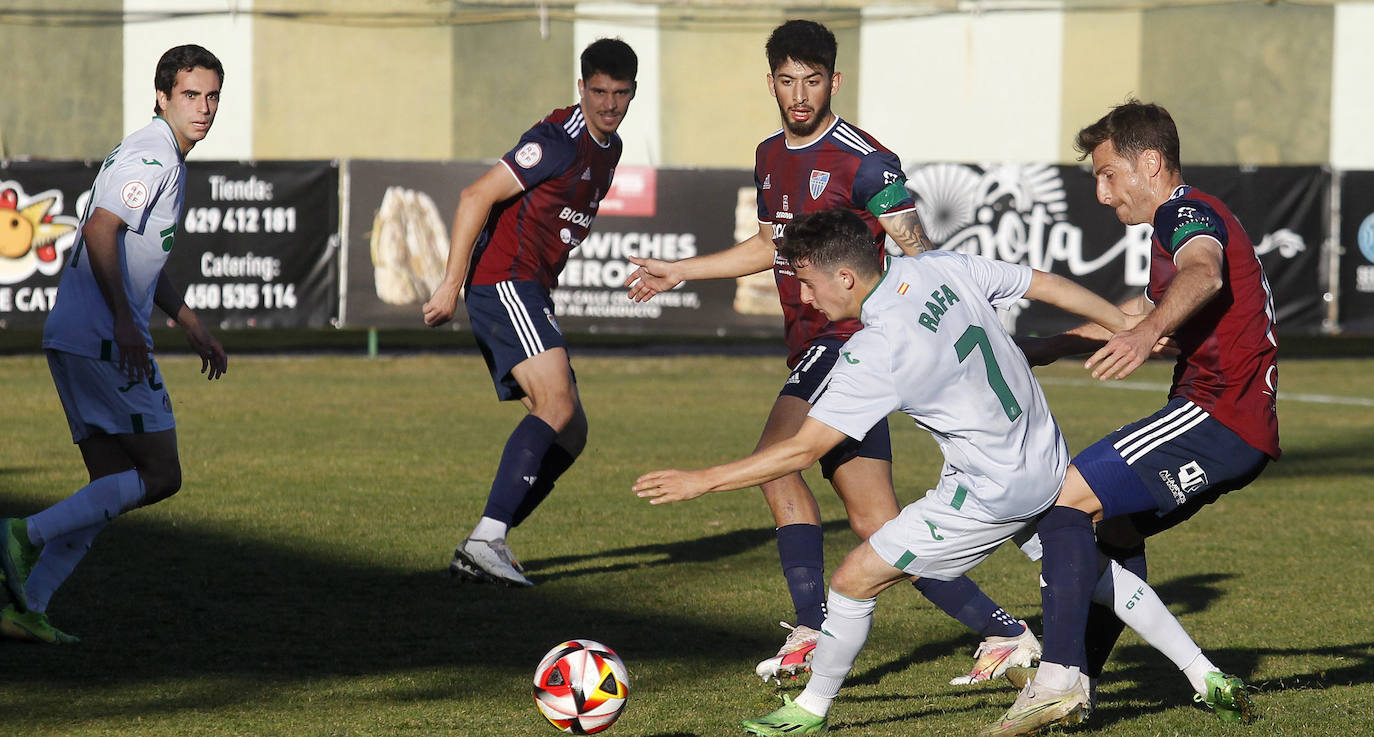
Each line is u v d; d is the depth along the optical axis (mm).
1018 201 53844
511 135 73875
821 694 13211
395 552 22234
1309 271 54406
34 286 49438
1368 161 74375
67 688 14445
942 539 12938
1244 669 16203
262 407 42062
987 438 12617
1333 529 25766
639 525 25562
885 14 71875
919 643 17500
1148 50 73125
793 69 17234
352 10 71688
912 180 53688
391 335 66625
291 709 13797
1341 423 41969
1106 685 15602
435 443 35219
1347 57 73812
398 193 51594
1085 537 13164
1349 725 13695
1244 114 73938
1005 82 72688
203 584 19625
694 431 38250
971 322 12703
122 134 72125
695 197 52906
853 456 16547
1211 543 24406
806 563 16203
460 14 71688
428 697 14320
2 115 70688
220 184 50469
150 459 17031
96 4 70938
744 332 53281
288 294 51219
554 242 21844
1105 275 54062
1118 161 14570
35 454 31578
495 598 19375
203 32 71375
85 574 20047
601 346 63500
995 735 12734
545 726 13273
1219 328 13602
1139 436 13641
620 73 21156
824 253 12711
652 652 16609
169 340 62438
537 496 21594
